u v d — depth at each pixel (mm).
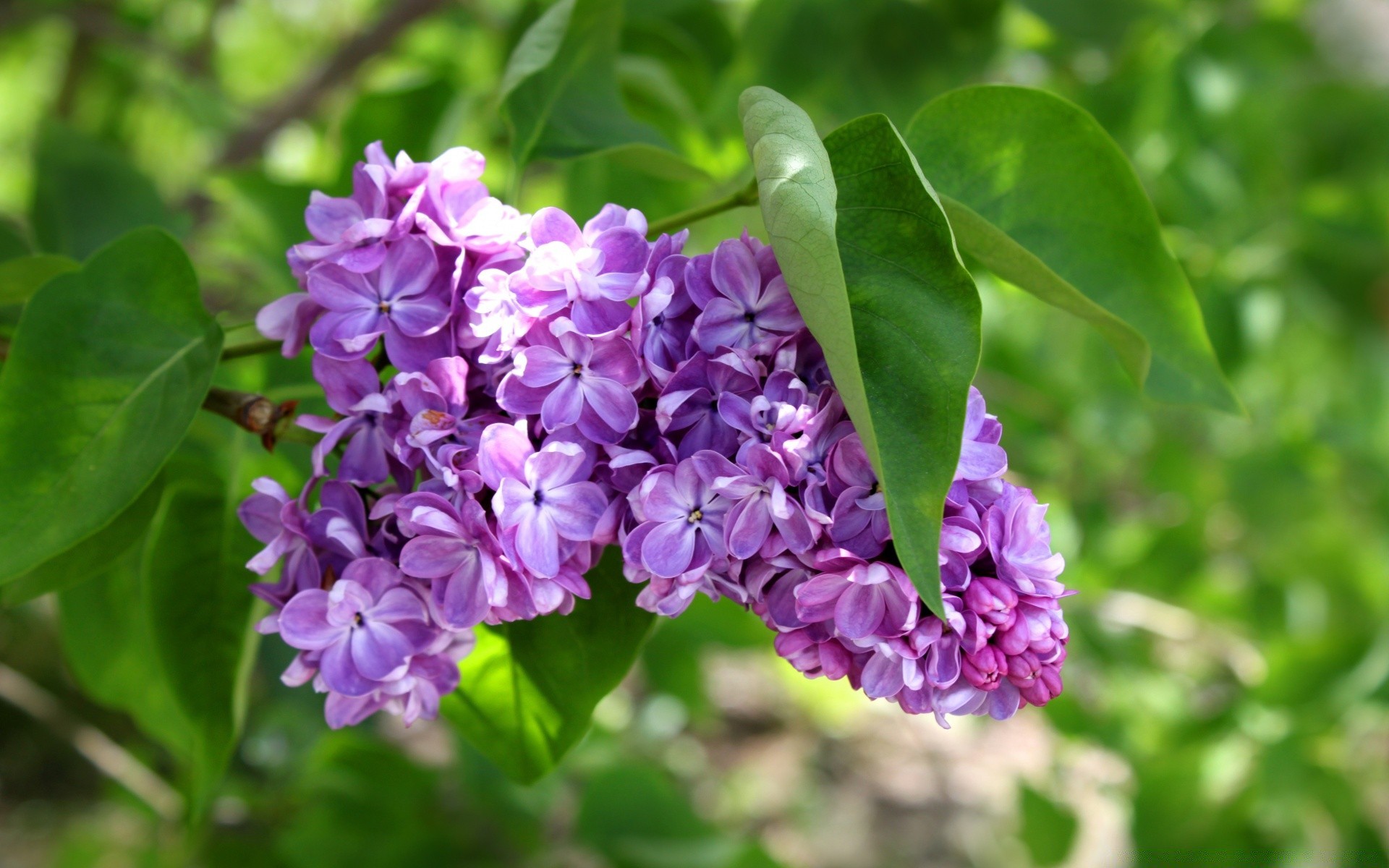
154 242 320
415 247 296
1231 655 823
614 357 287
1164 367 357
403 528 289
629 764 681
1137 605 816
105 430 310
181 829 641
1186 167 685
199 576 369
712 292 291
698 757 1407
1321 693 723
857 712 1511
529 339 288
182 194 696
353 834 651
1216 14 677
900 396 283
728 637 729
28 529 303
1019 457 802
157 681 454
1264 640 811
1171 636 791
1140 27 616
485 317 287
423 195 298
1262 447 846
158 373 316
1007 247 330
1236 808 743
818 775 1433
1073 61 651
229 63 1142
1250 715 745
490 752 343
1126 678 793
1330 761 759
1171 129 668
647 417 292
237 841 661
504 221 296
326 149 698
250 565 291
